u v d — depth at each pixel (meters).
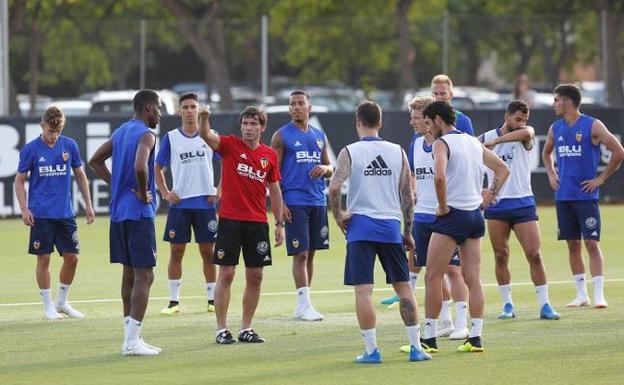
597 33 105.12
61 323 45.81
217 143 40.34
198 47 100.12
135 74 101.12
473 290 38.09
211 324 45.25
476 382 33.28
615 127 94.75
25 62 99.88
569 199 48.88
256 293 41.00
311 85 103.50
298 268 46.69
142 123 38.75
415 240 43.78
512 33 108.38
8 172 86.75
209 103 100.38
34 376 34.91
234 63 100.75
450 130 37.69
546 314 45.41
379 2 127.94
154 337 42.06
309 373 34.94
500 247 45.97
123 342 40.91
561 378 33.69
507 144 45.97
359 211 36.62
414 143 43.72
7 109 88.62
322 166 47.22
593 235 48.56
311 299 52.12
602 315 46.19
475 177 37.81
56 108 48.16
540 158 94.25
